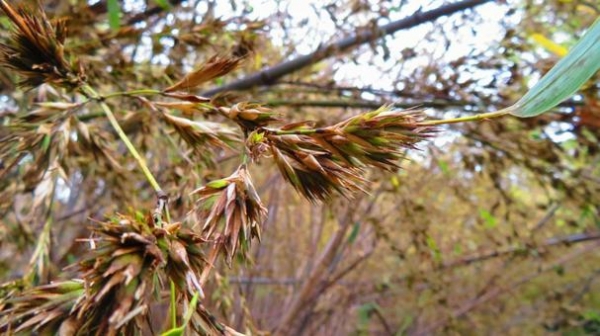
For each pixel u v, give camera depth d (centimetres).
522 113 12
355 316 63
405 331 62
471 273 61
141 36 26
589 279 61
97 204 36
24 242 24
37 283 18
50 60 14
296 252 60
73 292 10
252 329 26
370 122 11
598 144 31
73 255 32
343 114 39
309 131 12
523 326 62
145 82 26
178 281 10
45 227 19
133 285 9
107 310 9
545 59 31
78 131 19
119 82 26
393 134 11
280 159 11
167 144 24
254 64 33
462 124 35
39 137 17
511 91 32
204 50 27
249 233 11
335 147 11
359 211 48
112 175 26
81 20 24
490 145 34
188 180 21
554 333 60
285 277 59
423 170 47
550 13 33
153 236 9
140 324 9
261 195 51
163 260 9
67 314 10
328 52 33
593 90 28
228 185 11
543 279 63
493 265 60
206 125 17
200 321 11
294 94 39
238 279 26
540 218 57
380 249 57
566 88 12
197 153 20
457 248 51
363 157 11
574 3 31
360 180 12
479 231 54
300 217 61
